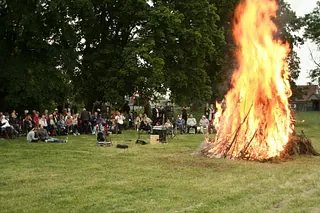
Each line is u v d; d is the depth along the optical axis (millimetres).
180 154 17406
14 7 29797
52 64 30641
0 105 31734
